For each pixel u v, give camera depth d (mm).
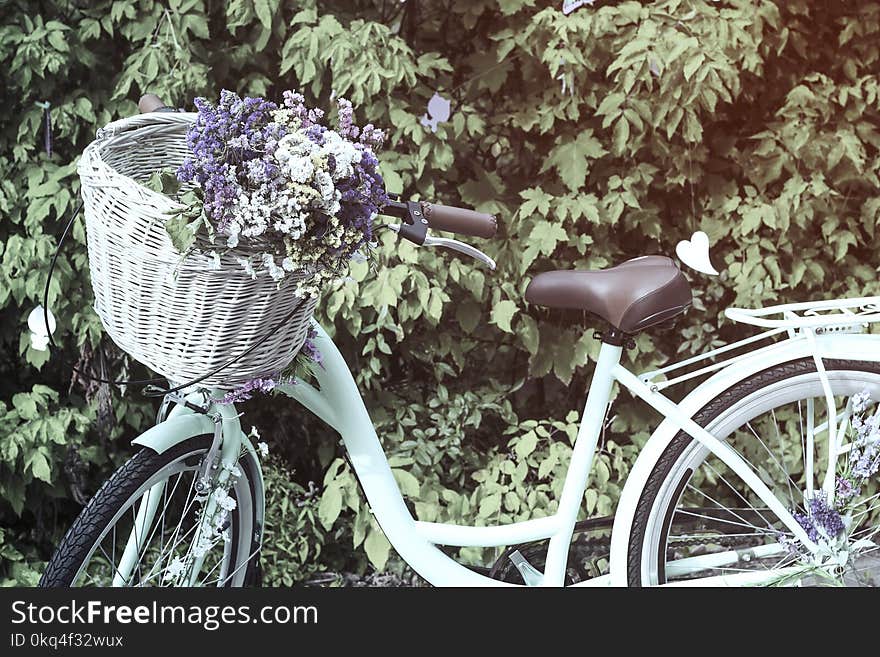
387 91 2678
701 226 2949
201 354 1563
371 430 1965
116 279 1529
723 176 2967
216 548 2213
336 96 2643
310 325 1806
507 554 2119
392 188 2666
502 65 2816
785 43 2824
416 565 1994
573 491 1995
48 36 2580
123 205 1462
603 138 2883
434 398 2896
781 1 2846
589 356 2893
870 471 1974
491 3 2797
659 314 1892
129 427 2896
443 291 2746
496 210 2844
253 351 1597
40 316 1727
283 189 1462
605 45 2762
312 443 2998
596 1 2762
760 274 2846
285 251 1492
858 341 1965
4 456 2564
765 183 2879
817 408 2881
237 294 1516
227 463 1837
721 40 2648
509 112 2883
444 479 2918
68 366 2854
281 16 2715
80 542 1710
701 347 2986
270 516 2738
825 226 2898
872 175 2867
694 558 2068
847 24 2900
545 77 2832
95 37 2688
